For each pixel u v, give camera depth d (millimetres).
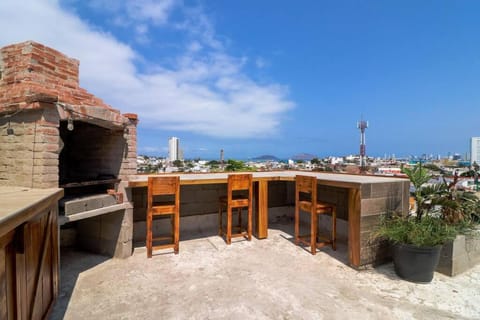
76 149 4555
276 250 4301
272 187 6504
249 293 2834
